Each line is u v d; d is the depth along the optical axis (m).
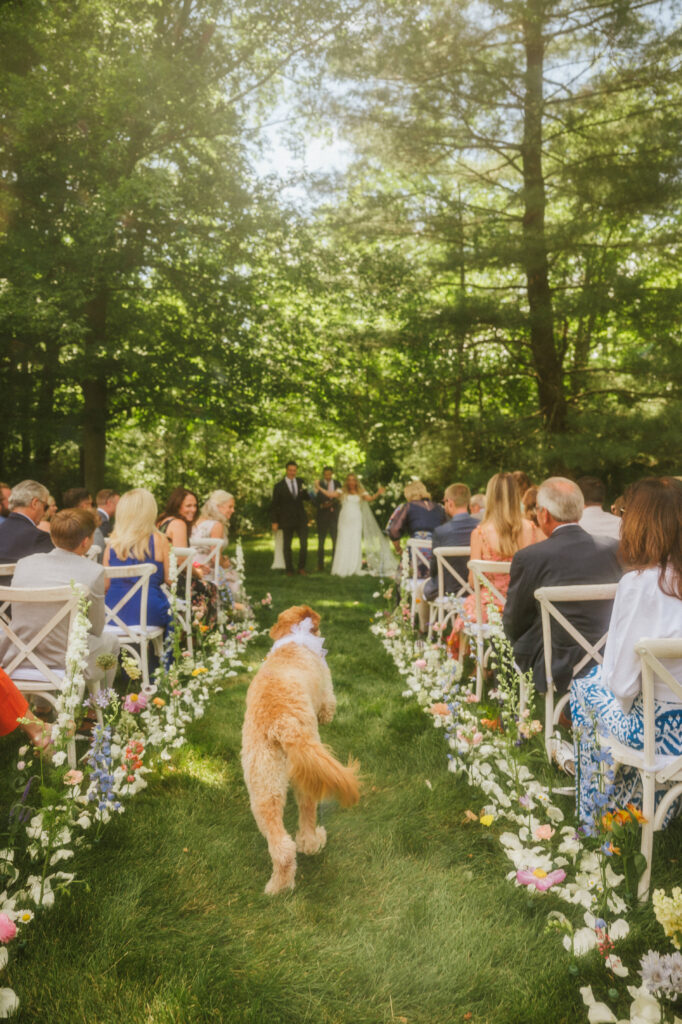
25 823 2.79
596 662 3.44
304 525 12.01
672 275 12.01
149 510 5.03
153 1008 2.02
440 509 7.87
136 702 3.47
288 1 10.96
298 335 13.20
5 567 4.21
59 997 2.06
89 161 10.37
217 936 2.34
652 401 11.63
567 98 11.10
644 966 1.88
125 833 2.93
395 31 10.66
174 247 11.09
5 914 2.13
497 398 15.31
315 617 3.23
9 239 9.90
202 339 12.41
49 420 11.46
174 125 10.76
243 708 4.59
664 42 10.04
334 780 2.35
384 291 12.59
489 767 3.37
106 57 10.38
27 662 3.76
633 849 2.43
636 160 10.48
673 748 2.54
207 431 14.80
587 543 3.56
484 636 4.44
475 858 2.80
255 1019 1.99
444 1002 2.07
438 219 11.93
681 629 2.41
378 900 2.56
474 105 10.87
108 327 12.36
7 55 10.23
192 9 11.72
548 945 2.28
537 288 11.83
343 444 18.17
